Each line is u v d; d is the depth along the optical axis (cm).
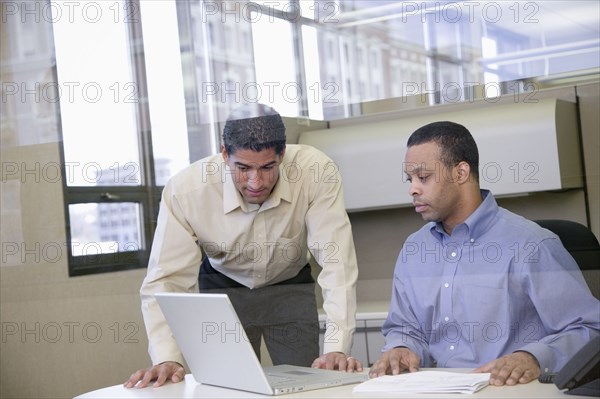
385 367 186
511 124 280
